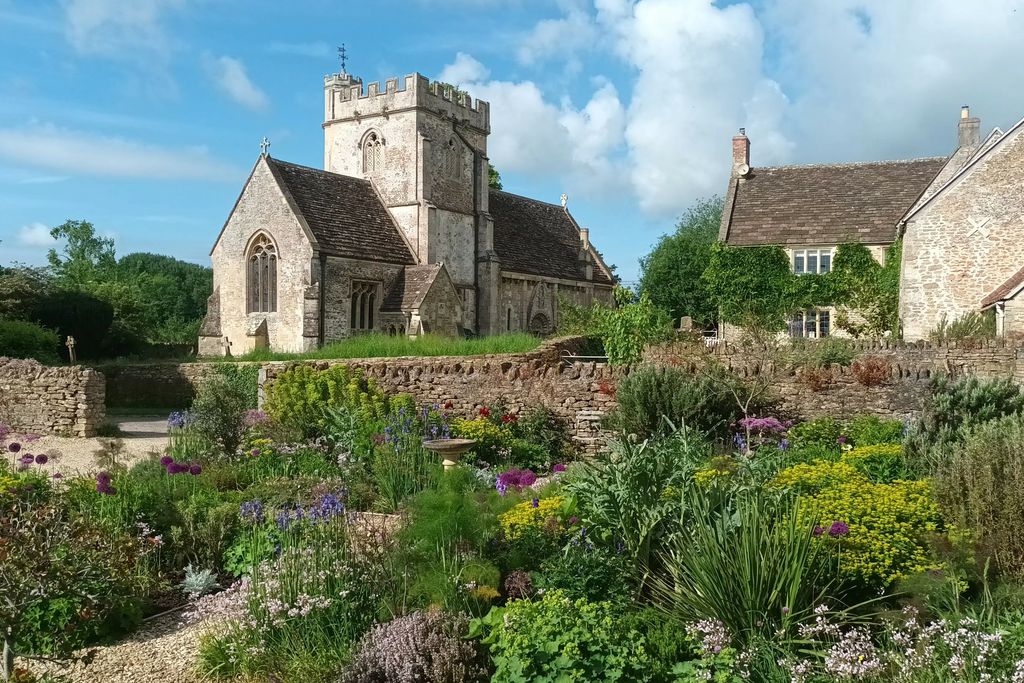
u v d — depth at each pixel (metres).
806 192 39.22
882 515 7.91
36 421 21.80
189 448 15.23
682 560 7.38
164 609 9.09
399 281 42.91
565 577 7.41
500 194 56.25
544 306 53.81
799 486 8.98
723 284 37.16
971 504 8.00
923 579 7.05
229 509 10.60
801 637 6.64
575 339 28.69
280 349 39.44
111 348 46.34
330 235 40.06
